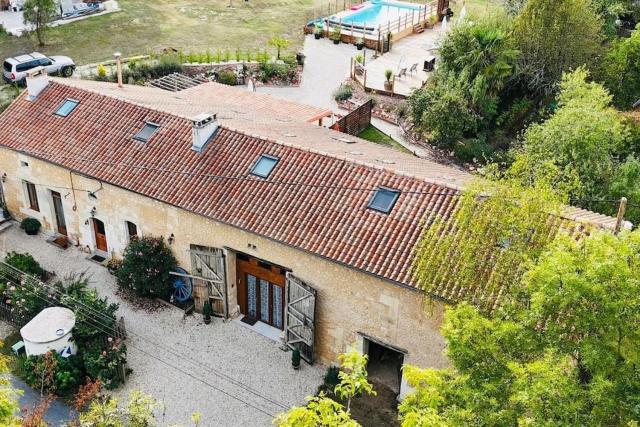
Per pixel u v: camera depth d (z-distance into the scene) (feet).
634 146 122.93
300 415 44.16
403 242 74.38
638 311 45.68
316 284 78.84
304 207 80.43
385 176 80.94
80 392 68.64
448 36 142.92
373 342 80.43
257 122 103.14
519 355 50.55
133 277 90.58
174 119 95.09
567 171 78.84
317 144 92.53
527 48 142.92
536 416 44.68
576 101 107.34
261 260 84.48
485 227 61.67
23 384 80.02
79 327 82.69
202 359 84.53
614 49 145.18
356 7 206.90
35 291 87.15
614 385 45.14
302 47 179.52
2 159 102.37
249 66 162.09
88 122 98.53
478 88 133.90
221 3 210.59
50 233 104.99
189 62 161.99
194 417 53.52
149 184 88.17
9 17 184.24
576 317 47.21
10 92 143.95
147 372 82.43
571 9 138.82
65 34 176.76
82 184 94.63
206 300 89.66
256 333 88.74
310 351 82.28
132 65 154.10
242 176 85.66
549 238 66.85
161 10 200.03
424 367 75.51
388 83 153.17
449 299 67.56
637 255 47.42
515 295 54.19
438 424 46.73
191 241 87.56
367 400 79.36
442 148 133.28
